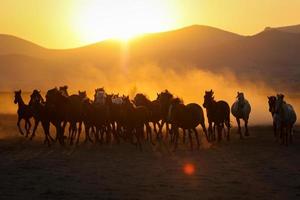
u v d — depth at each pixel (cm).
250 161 1994
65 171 1797
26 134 2962
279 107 2495
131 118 2378
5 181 1620
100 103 2570
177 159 2067
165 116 2681
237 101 2858
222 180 1603
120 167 1877
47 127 2525
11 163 1989
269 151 2280
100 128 2583
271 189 1459
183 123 2319
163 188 1486
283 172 1739
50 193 1433
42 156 2183
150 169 1825
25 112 2933
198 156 2148
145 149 2400
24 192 1454
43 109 2511
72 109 2533
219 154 2202
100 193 1427
